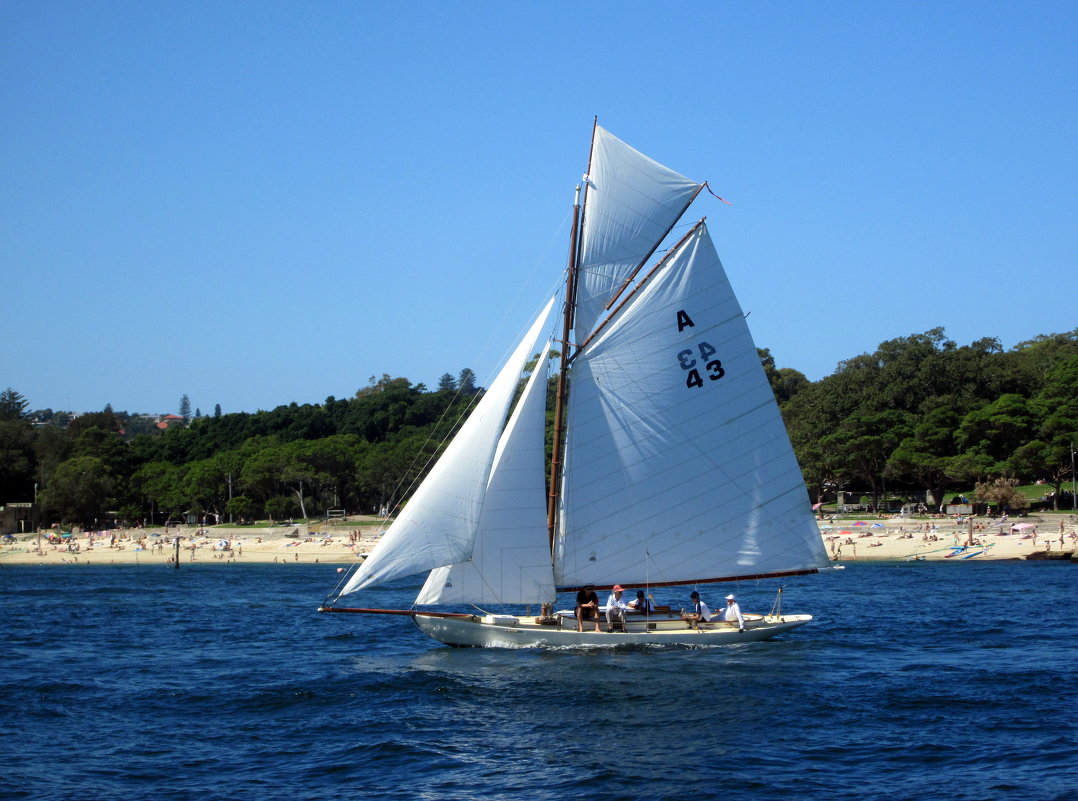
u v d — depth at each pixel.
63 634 58.12
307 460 187.88
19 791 26.84
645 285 44.34
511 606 69.44
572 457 44.47
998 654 44.91
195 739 32.22
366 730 32.84
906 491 165.62
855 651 45.53
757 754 29.62
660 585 44.78
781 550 45.00
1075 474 134.12
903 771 27.80
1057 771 27.39
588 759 29.41
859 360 193.38
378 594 81.50
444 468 42.50
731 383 44.66
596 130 44.28
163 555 149.62
